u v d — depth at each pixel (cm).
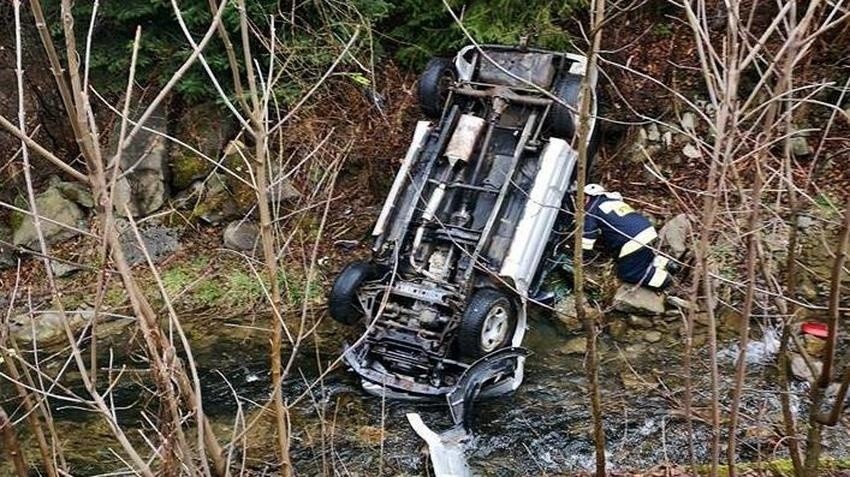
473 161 612
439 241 584
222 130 767
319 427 523
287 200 729
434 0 775
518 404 543
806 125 682
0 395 548
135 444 500
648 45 787
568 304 643
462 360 552
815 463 268
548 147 596
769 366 533
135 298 168
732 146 251
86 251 703
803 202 374
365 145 770
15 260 716
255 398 557
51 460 209
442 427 519
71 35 143
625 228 636
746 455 446
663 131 746
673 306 620
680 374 548
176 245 729
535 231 571
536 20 739
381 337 548
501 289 564
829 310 238
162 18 721
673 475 435
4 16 739
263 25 693
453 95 649
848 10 238
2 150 762
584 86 239
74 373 577
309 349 610
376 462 491
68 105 148
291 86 731
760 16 650
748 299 250
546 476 472
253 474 363
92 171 155
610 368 573
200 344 627
